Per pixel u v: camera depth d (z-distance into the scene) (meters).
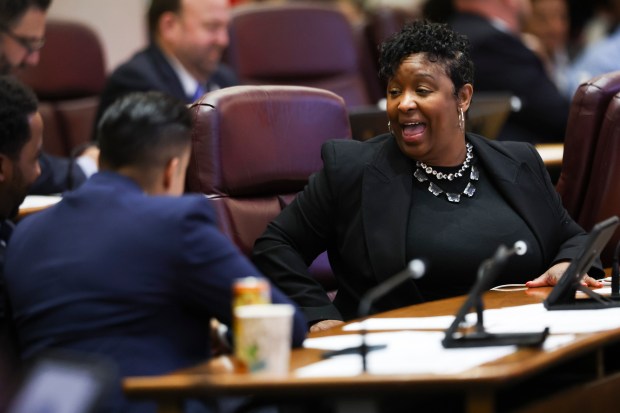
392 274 6.45
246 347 4.58
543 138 11.92
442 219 6.60
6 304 5.55
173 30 10.20
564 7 15.03
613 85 7.51
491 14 11.96
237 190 7.00
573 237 6.93
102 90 10.80
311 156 7.30
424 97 6.54
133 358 5.07
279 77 11.41
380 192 6.61
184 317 5.19
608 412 5.33
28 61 7.84
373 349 4.99
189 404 5.00
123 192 5.33
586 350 4.98
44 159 8.15
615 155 7.43
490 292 6.43
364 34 12.12
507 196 6.75
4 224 6.06
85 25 11.33
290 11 11.57
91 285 5.16
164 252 5.12
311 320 6.40
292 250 6.69
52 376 4.08
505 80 11.75
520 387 5.42
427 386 4.36
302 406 5.32
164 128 5.41
